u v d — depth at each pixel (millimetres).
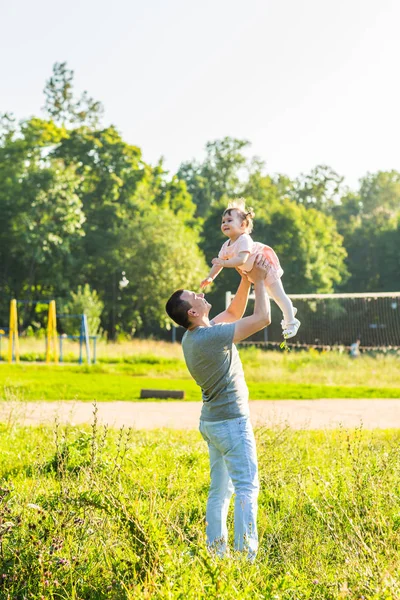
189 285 55938
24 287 56938
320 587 4180
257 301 5305
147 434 10391
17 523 4629
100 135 64688
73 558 4406
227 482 5301
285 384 21359
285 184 91562
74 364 30078
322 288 61719
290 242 60531
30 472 7180
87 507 4852
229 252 5695
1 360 32250
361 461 6656
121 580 4125
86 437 7887
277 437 8352
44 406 14234
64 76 66812
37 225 54219
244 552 4617
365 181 106312
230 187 86938
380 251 72625
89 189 63688
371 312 47156
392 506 5555
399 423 12961
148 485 6133
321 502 5875
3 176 55812
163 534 4363
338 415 14141
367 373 26391
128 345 39156
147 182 69188
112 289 59406
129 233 56906
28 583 4148
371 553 4238
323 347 34312
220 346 5008
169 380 21766
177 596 3781
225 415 5078
